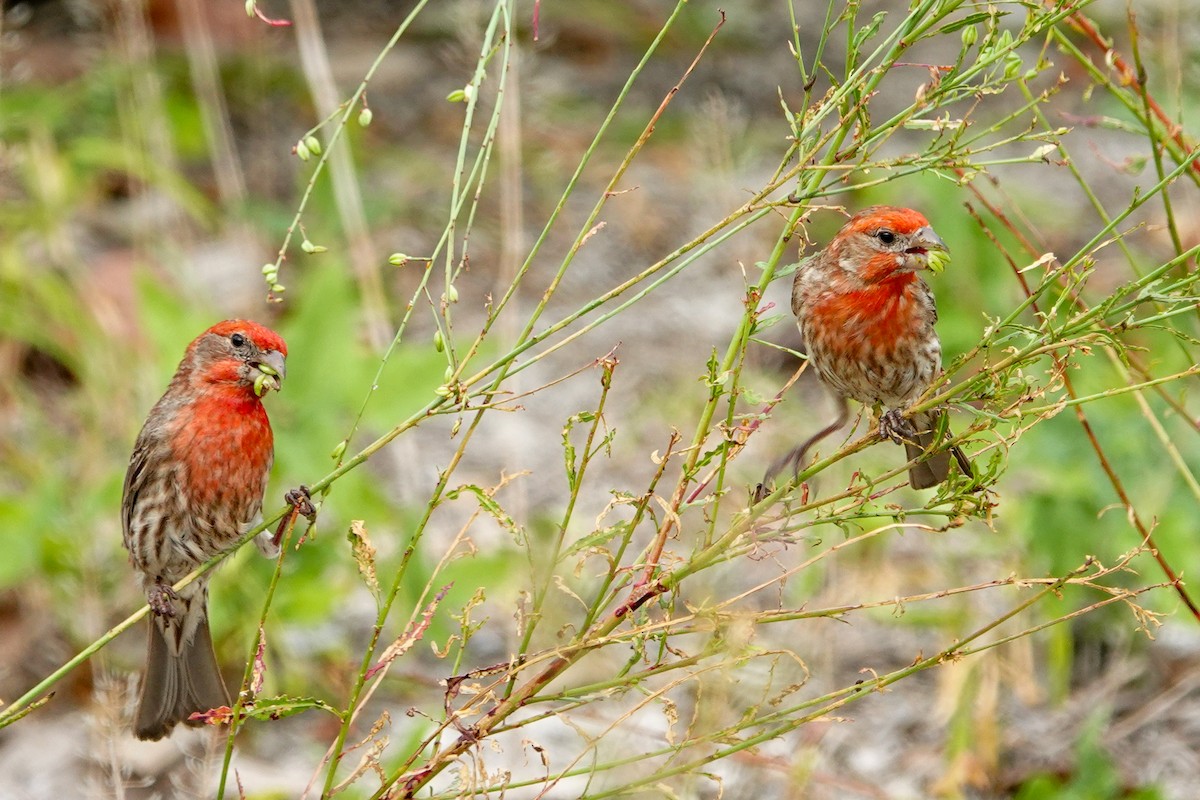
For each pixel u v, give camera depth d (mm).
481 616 11570
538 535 11742
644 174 17516
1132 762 10266
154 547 8289
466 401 5855
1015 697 10906
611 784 7207
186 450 8133
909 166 6434
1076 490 10523
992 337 6051
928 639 11539
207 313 11797
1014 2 5871
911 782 10148
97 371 12867
